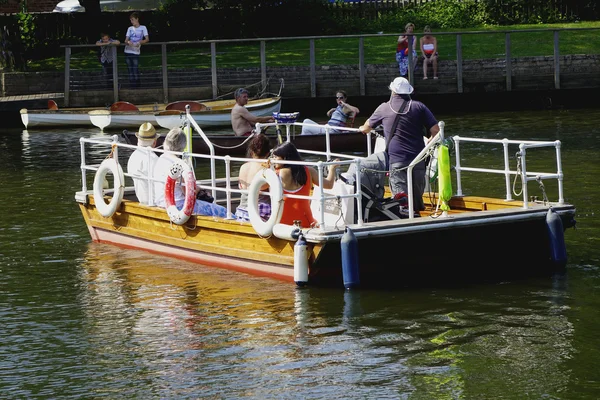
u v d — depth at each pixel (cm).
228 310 1022
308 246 1064
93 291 1115
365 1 4347
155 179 1252
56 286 1141
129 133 2289
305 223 1118
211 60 3378
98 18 3822
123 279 1160
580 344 893
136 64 3144
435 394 792
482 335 925
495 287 1080
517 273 1138
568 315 976
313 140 2206
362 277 1106
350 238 1041
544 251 1169
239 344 920
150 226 1274
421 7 4222
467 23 4078
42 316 1027
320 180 1047
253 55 3597
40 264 1245
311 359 874
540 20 4116
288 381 827
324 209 1106
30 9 4188
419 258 1111
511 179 1767
